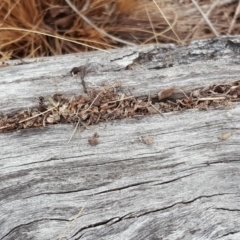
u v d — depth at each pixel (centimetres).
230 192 59
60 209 57
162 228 57
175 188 59
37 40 90
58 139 62
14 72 68
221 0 102
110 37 89
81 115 64
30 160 60
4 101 64
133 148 62
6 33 88
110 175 60
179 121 64
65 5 90
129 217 57
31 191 58
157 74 69
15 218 56
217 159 61
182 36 96
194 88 67
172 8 97
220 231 57
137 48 73
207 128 64
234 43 74
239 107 66
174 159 61
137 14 96
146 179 60
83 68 69
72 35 91
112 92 66
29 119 63
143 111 65
